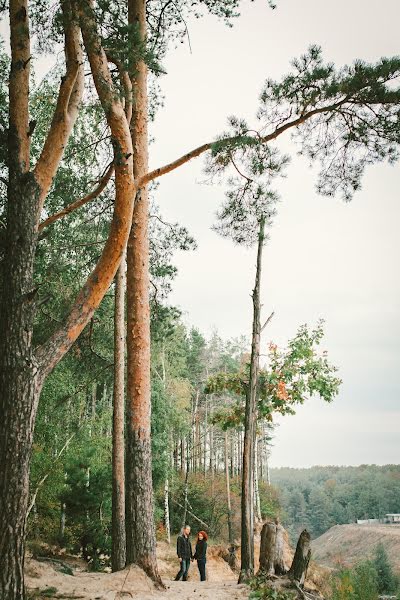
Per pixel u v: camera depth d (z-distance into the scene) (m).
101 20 7.63
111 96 6.48
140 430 9.51
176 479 36.19
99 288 6.48
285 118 7.88
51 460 18.73
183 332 40.81
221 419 13.09
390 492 143.00
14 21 6.92
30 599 6.79
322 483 191.38
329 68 7.42
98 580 8.15
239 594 8.22
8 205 6.38
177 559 23.77
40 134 13.97
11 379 5.59
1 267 6.70
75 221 14.09
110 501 16.83
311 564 17.08
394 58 7.18
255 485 38.09
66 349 6.19
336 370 13.00
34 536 17.81
